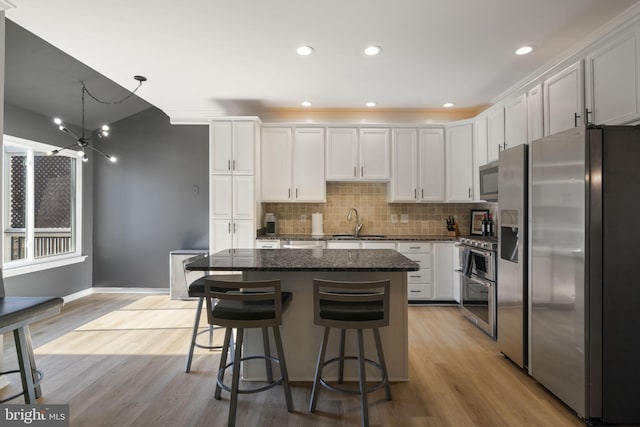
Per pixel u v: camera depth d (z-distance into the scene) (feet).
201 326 11.73
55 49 10.23
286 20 8.23
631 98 7.02
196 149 16.19
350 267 6.86
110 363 8.87
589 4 7.61
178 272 15.11
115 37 9.02
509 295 8.75
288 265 7.07
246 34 8.88
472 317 11.71
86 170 15.85
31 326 11.68
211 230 14.19
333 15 8.02
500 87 12.82
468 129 14.58
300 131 15.12
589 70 8.10
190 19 8.17
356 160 15.14
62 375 8.22
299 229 16.17
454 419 6.53
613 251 6.21
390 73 11.47
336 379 7.94
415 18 8.16
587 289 6.22
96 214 16.26
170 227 16.25
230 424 6.15
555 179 6.96
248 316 6.30
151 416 6.61
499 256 9.24
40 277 13.50
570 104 8.72
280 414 6.69
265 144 15.10
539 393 7.43
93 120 15.37
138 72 11.33
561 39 9.20
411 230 16.16
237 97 13.91
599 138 6.17
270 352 7.91
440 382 7.89
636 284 6.24
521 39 9.18
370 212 16.16
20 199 13.12
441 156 15.08
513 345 8.57
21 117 12.67
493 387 7.67
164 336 10.78
